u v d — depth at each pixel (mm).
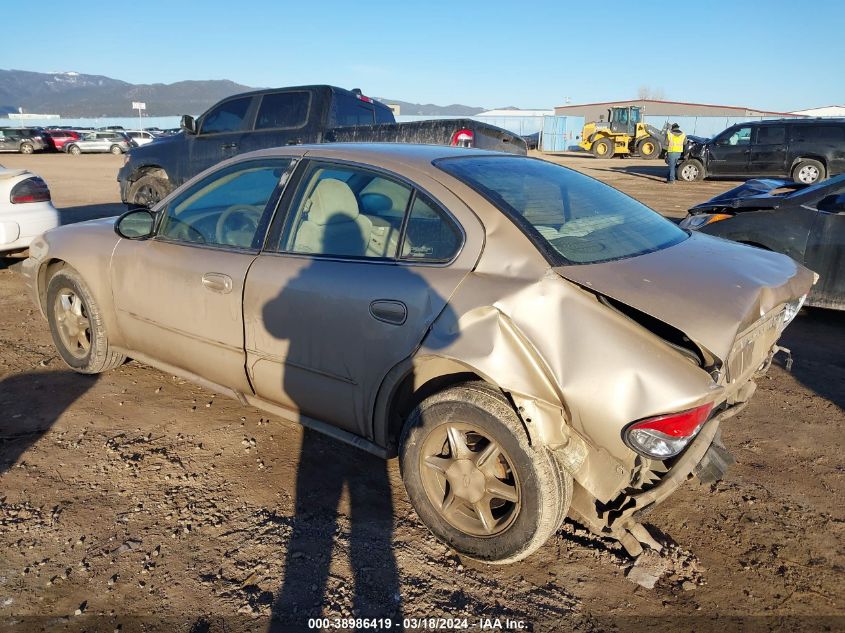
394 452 2982
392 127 7539
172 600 2471
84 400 4090
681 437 2201
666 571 2686
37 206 6660
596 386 2252
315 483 3266
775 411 4176
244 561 2689
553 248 2572
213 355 3471
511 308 2422
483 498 2625
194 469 3354
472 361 2438
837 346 5352
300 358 3066
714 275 2547
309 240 3145
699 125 48875
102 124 87625
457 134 7223
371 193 3027
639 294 2334
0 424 3771
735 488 3299
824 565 2736
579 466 2406
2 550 2719
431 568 2686
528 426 2389
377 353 2771
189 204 3719
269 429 3787
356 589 2553
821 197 5656
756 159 18453
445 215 2758
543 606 2494
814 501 3188
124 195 9625
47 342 5137
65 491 3141
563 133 47625
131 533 2846
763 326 2697
